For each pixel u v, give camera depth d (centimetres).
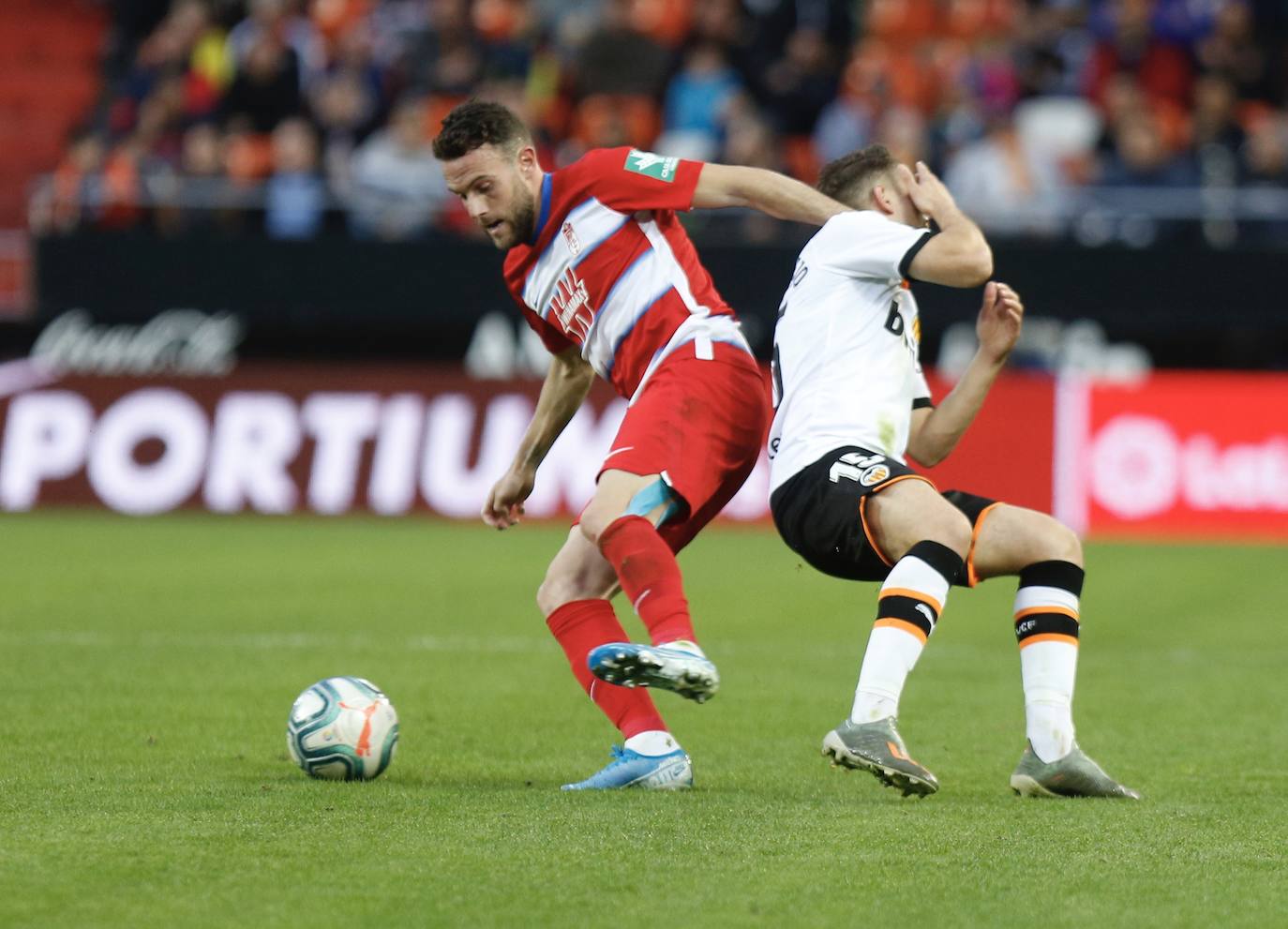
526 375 5716
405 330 5884
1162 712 2447
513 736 2170
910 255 1772
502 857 1433
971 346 5553
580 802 1697
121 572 4169
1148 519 5347
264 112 6053
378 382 5691
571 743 2117
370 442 5656
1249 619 3631
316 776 1817
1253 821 1630
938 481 5409
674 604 1658
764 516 5591
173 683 2577
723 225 5584
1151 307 5462
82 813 1611
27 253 5978
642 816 1620
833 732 1675
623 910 1268
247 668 2753
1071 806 1709
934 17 6725
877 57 6369
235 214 5866
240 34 6494
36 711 2298
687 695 1563
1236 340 5659
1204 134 5809
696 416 1775
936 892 1331
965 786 1859
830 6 6606
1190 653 3138
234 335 5809
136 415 5722
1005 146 5666
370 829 1543
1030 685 1783
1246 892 1344
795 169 6116
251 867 1389
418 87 6212
